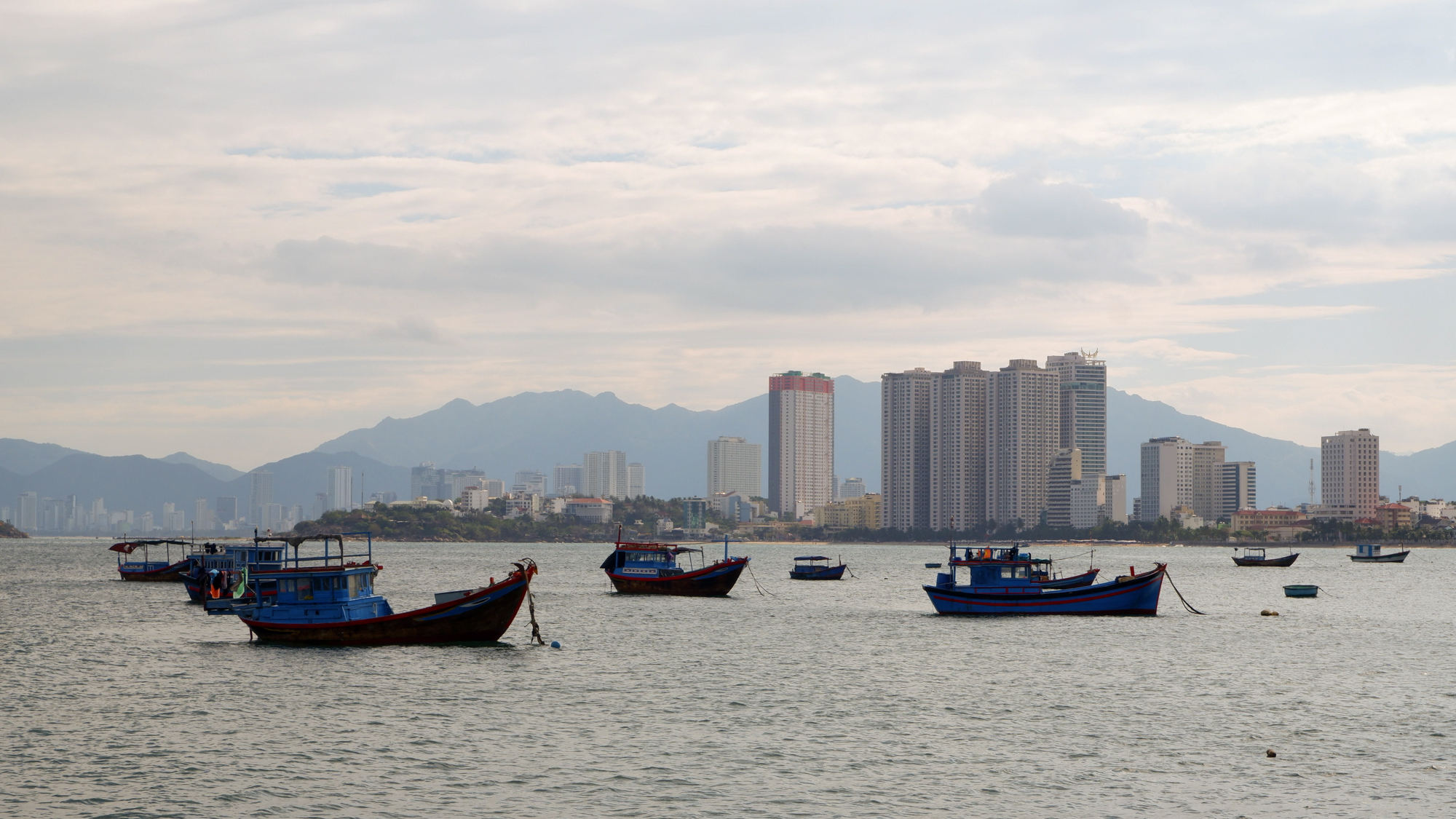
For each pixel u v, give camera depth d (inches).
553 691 3075.8
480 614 3791.8
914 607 5890.8
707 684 3243.1
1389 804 2053.4
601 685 3181.6
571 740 2509.8
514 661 3563.0
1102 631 4579.2
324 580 3814.0
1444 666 3661.4
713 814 1998.0
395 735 2536.9
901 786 2160.4
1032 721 2741.1
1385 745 2481.5
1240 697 3061.0
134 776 2198.6
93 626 4694.9
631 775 2233.0
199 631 4466.0
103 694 2997.0
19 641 4170.8
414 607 5999.0
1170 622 4943.4
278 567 5511.8
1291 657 3863.2
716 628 4739.2
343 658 3555.6
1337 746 2475.4
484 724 2650.1
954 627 4741.6
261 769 2252.7
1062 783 2186.3
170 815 1972.2
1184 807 2034.9
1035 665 3641.7
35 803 2033.7
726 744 2480.3
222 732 2554.1
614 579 6648.6
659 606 5851.4
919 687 3213.6
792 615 5324.8
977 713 2834.6
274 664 3452.3
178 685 3112.7
